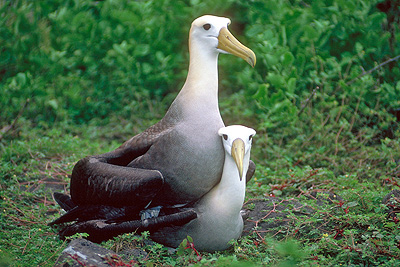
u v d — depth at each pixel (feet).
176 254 27.63
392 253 25.52
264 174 37.68
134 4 54.49
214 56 28.89
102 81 52.49
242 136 26.71
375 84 46.73
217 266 24.36
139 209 28.12
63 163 39.50
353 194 31.12
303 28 48.32
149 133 28.99
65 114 49.32
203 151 27.43
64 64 53.06
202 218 27.50
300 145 42.63
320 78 46.52
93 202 28.60
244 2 54.54
